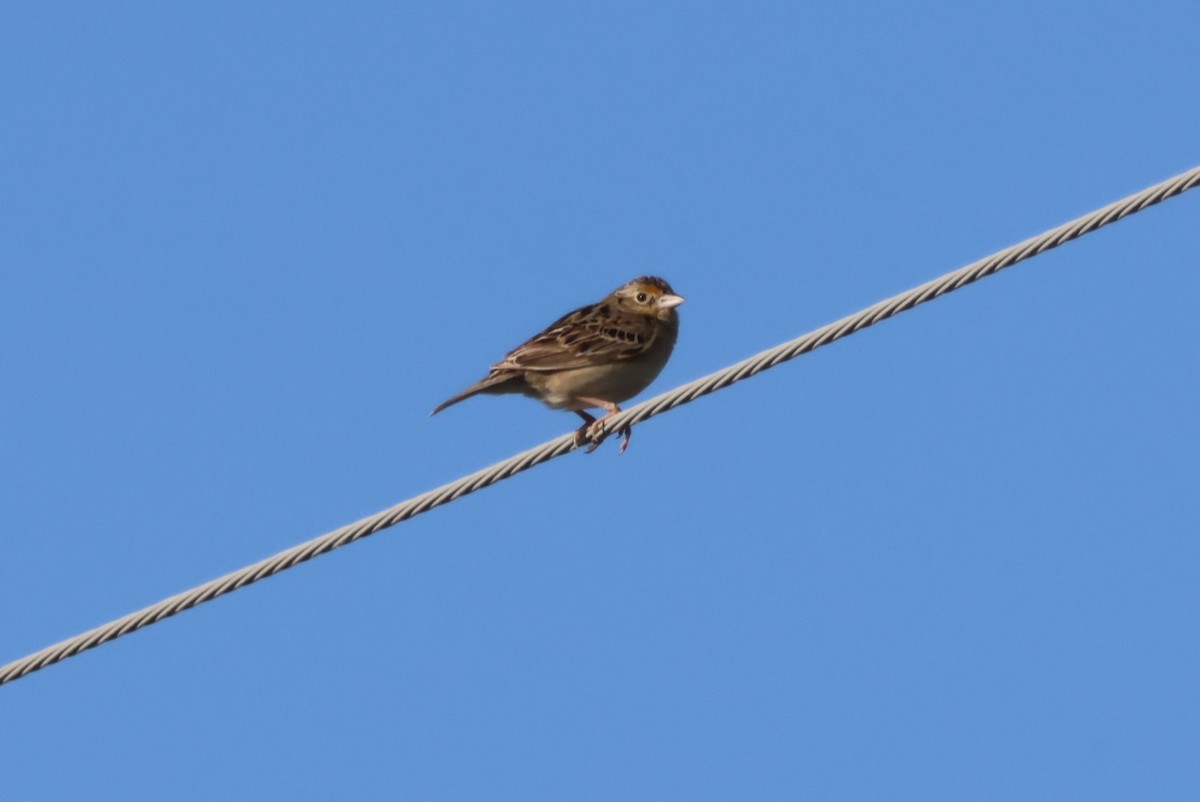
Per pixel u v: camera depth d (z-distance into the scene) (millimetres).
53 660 13484
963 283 12930
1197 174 12227
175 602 13430
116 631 13430
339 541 13633
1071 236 12578
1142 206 12375
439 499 13695
